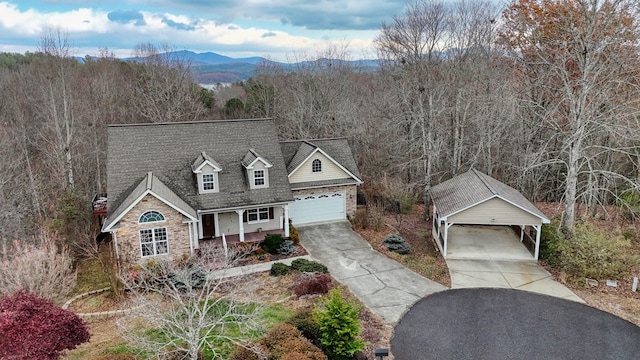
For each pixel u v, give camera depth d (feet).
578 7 80.12
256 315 46.98
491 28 111.96
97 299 61.98
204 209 75.97
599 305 58.70
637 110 73.20
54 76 122.01
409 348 49.11
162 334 48.49
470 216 73.87
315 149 91.09
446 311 57.47
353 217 94.68
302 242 84.02
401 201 106.52
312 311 52.44
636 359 46.75
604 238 69.46
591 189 71.56
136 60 189.16
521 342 50.08
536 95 101.30
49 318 38.17
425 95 105.09
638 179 78.89
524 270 70.49
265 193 81.25
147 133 82.07
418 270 71.00
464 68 107.55
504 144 108.68
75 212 84.23
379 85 148.46
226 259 59.62
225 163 82.74
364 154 126.31
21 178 99.66
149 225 68.74
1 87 153.38
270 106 179.83
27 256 51.70
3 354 34.86
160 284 61.72
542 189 112.57
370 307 58.70
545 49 96.43
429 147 99.71
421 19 101.14
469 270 70.69
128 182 75.36
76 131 123.75
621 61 71.92
